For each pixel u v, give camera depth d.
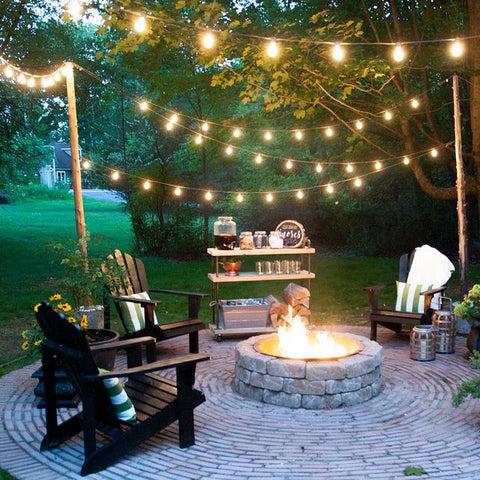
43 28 14.30
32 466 3.82
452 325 6.45
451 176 13.27
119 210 29.47
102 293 6.30
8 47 13.62
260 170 16.84
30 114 15.48
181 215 15.67
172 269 13.27
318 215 16.50
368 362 5.01
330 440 4.18
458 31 9.22
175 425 4.52
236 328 7.20
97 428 3.94
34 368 6.05
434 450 3.97
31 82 6.45
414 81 10.55
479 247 13.88
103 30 7.12
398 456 3.88
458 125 8.00
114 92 15.45
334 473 3.64
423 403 4.93
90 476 3.66
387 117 8.15
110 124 28.41
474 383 4.28
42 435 4.35
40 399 5.11
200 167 17.81
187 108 16.42
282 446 4.09
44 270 12.50
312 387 4.86
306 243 7.70
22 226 21.86
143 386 4.42
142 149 20.47
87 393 3.68
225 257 7.62
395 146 10.91
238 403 5.03
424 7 9.21
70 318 5.40
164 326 6.26
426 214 14.31
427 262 7.32
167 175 15.43
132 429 3.84
